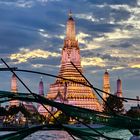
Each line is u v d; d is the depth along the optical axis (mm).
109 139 33188
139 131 34562
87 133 32688
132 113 196375
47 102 30672
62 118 169375
